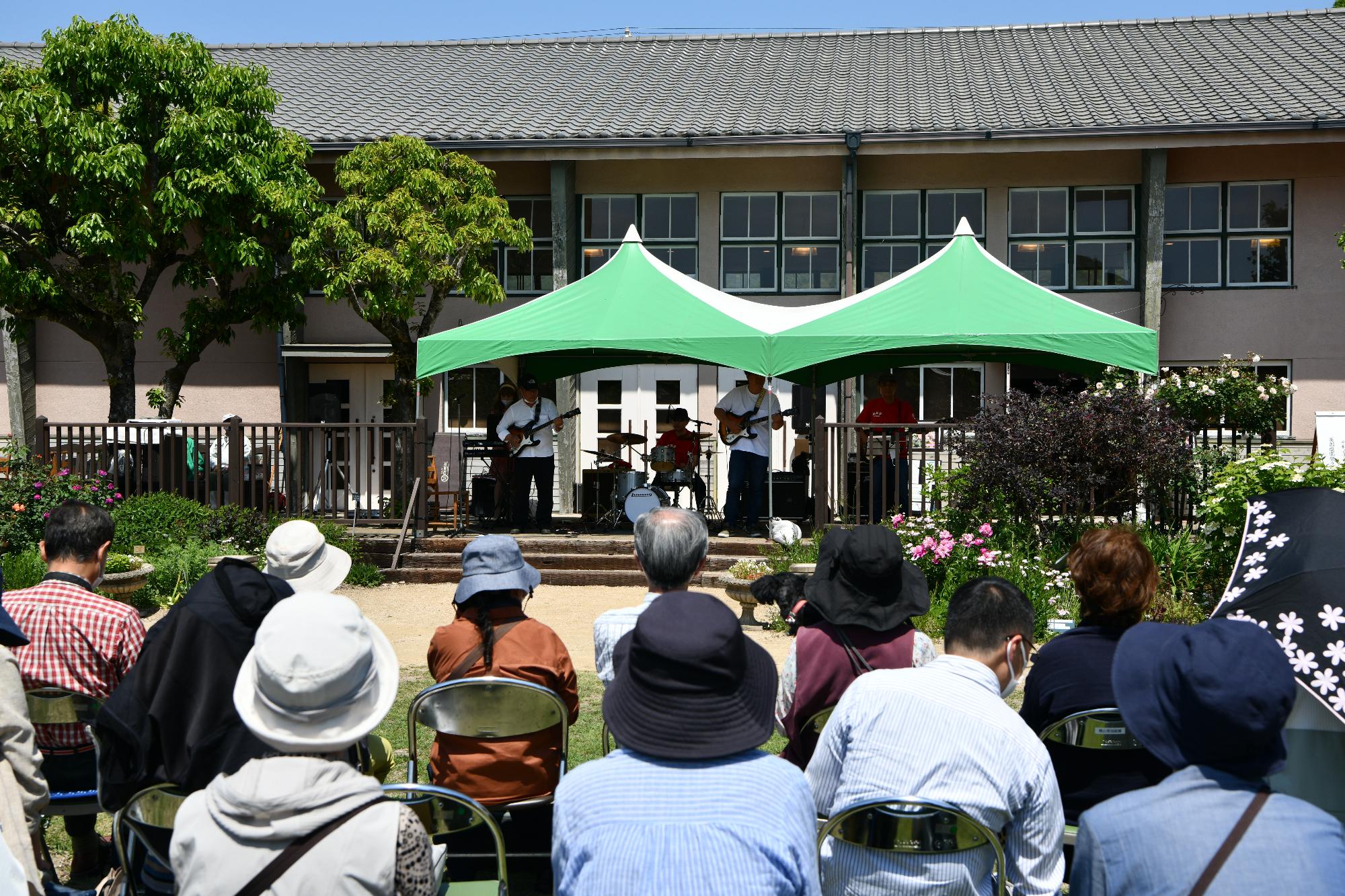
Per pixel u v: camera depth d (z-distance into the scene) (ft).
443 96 61.31
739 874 6.53
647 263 38.14
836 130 51.21
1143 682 7.23
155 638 10.17
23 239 43.11
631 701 7.21
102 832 15.23
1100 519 33.24
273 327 47.85
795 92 59.82
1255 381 44.04
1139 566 11.08
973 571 29.58
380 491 41.81
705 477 53.42
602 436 54.24
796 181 54.24
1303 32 63.46
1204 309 51.90
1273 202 51.78
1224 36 64.39
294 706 7.29
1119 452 31.09
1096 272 52.85
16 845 9.87
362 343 53.98
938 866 8.66
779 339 34.30
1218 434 40.75
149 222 43.60
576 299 37.06
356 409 55.06
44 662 12.90
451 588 37.35
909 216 53.78
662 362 46.21
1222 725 6.57
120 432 44.57
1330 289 51.19
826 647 11.77
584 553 39.27
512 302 55.26
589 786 7.03
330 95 61.67
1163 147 49.93
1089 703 10.71
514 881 13.51
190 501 38.60
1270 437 43.96
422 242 43.70
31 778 10.48
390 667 8.07
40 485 35.22
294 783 7.02
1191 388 43.62
